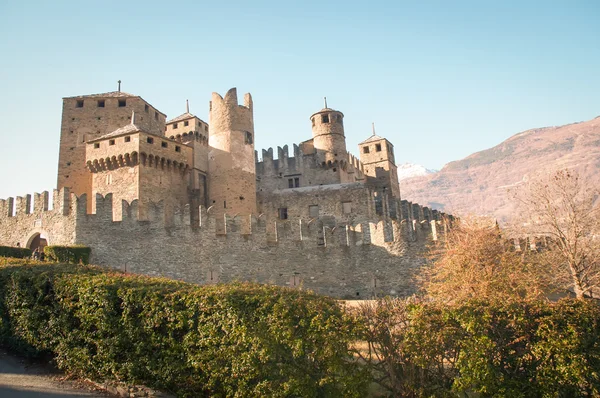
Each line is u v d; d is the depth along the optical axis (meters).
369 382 12.77
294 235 37.66
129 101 58.47
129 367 14.09
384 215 56.59
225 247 36.53
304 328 12.51
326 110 67.00
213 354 13.00
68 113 57.78
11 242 41.34
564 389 11.34
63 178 55.88
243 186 49.34
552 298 30.50
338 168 65.06
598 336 11.49
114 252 35.28
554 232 31.88
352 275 35.53
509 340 12.08
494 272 23.48
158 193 46.00
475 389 12.16
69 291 15.79
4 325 17.72
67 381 15.11
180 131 70.50
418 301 13.88
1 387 14.22
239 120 50.66
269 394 12.27
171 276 35.19
